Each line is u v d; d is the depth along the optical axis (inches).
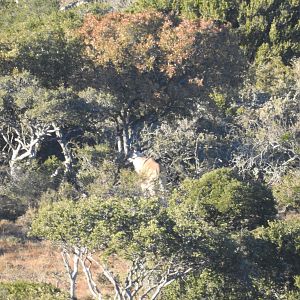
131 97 5634.8
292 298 2945.4
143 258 2642.7
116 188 4461.1
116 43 5634.8
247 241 3046.3
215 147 5354.3
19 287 3198.8
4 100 4852.4
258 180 4729.3
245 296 2856.8
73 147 5679.1
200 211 3764.8
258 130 5506.9
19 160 5039.4
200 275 2797.7
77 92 5497.1
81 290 3602.4
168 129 5418.3
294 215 4640.8
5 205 4650.6
